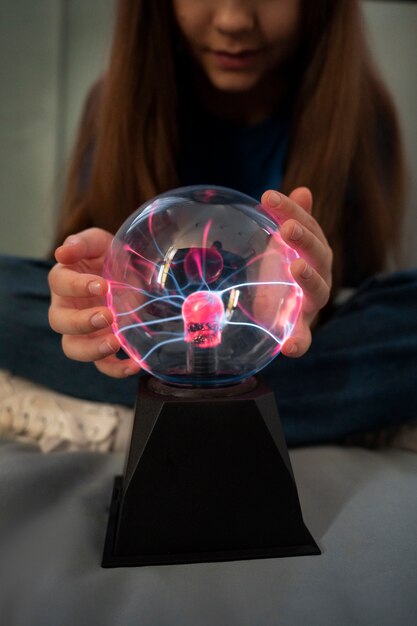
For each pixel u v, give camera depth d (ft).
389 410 1.76
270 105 2.65
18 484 1.43
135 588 1.12
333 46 2.22
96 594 1.10
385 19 3.68
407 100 3.77
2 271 1.95
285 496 1.24
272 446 1.23
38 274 1.99
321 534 1.29
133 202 2.24
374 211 2.45
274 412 1.27
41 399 1.85
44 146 3.78
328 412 1.77
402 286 1.87
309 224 1.42
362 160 2.41
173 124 2.36
